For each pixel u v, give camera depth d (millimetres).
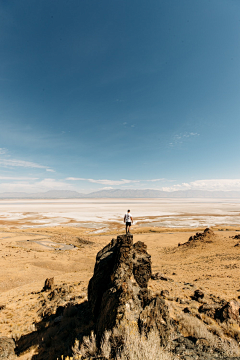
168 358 5086
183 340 6227
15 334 10320
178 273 26188
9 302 17297
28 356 7438
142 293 8469
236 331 7461
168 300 11797
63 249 52562
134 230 86750
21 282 28812
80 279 24312
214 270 26734
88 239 66875
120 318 6445
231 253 38188
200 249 45438
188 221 115750
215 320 8750
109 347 5508
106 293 8109
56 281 24125
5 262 37000
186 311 9680
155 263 37562
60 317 10719
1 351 7910
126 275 9109
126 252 10055
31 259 40438
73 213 160375
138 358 4953
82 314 10141
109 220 118188
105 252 11766
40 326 11180
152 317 6695
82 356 5527
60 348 7184
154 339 5699
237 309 9219
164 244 60844
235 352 5773
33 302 16500
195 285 17438
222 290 15797
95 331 7047
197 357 5305
